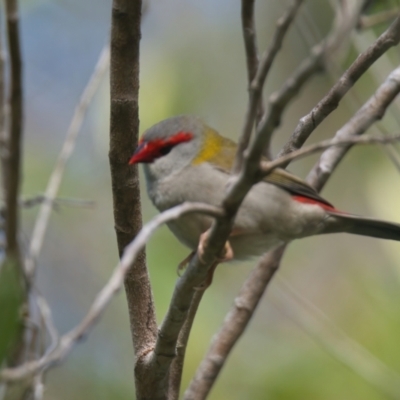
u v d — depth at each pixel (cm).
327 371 1097
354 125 835
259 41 1419
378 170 1117
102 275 1326
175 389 739
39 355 823
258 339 1245
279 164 501
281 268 1345
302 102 1379
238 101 1330
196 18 1373
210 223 702
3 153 855
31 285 839
